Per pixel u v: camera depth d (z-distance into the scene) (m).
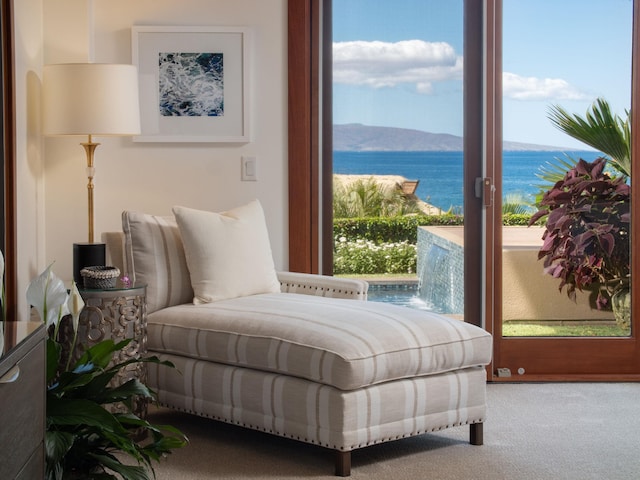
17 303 3.75
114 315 3.51
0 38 3.59
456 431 3.76
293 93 4.57
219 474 3.19
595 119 4.63
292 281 4.21
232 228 4.00
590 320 4.66
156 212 4.56
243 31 4.52
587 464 3.28
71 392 2.91
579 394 4.35
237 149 4.58
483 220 4.62
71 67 3.88
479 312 4.69
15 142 3.71
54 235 4.30
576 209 4.64
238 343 3.42
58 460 2.60
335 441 3.14
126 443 2.76
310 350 3.19
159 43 4.50
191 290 3.97
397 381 3.28
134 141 4.52
